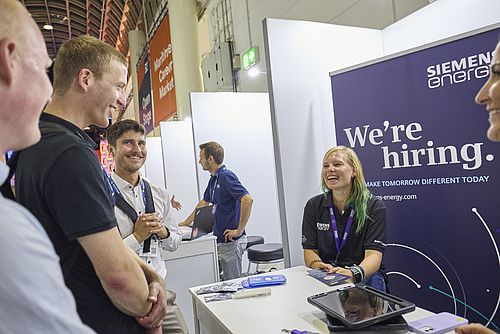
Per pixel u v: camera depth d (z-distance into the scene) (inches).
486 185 67.2
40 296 18.7
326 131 96.0
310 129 93.9
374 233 73.3
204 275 106.2
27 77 23.1
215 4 247.6
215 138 149.1
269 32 90.0
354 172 76.0
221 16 239.3
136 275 38.8
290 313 51.1
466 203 70.1
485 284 68.6
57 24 545.6
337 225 77.2
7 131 22.8
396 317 45.4
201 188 145.9
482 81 66.3
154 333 42.6
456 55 69.3
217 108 149.7
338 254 76.4
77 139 38.2
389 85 79.9
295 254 90.6
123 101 46.3
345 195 76.8
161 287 44.0
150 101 382.9
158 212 78.5
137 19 439.5
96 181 37.0
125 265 37.6
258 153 155.3
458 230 71.6
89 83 41.9
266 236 155.4
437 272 75.5
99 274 36.4
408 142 77.8
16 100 22.6
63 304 20.2
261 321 49.0
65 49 41.7
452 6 87.8
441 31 90.8
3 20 22.0
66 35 588.7
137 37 454.0
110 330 38.3
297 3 158.6
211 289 62.9
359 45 102.7
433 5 92.0
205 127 147.9
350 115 87.7
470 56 67.5
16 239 18.4
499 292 66.9
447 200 72.8
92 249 35.6
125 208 67.2
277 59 90.6
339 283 62.3
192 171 208.5
